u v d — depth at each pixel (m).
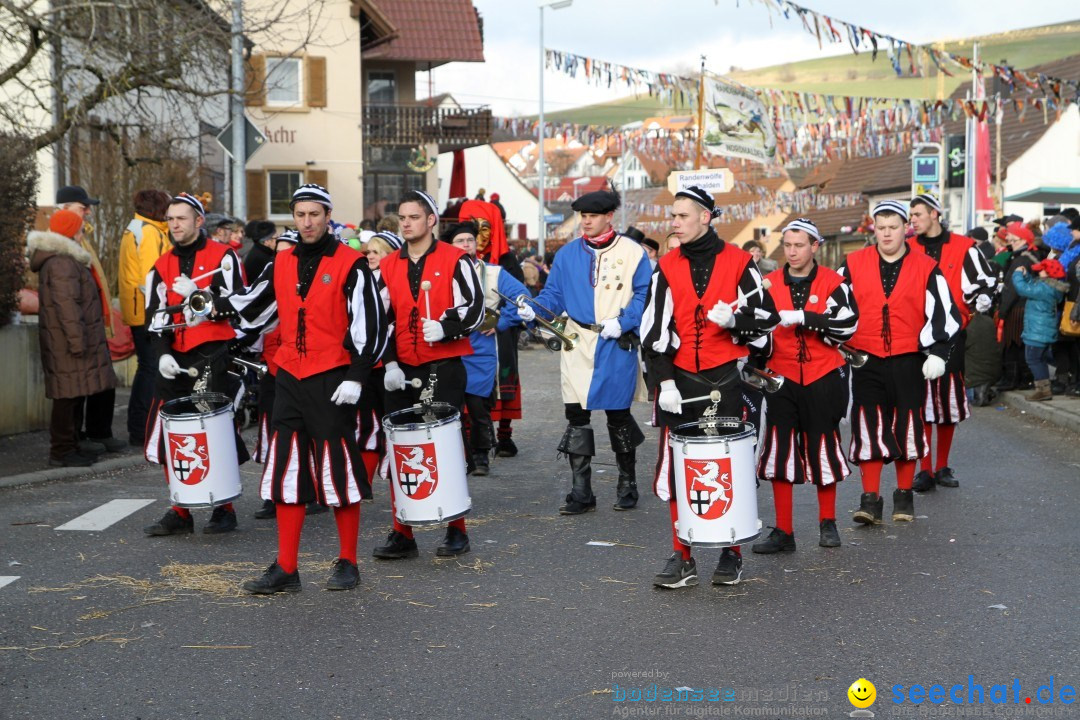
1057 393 14.42
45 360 10.03
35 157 11.86
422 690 4.86
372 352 6.36
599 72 20.38
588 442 8.45
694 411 6.37
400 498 6.76
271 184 32.75
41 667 5.18
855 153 26.17
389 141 34.94
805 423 7.25
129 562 7.02
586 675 5.01
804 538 7.59
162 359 7.68
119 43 12.59
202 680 5.00
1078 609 5.85
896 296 7.97
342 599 6.23
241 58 15.73
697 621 5.76
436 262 7.05
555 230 68.31
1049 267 13.36
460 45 35.97
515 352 10.94
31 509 8.52
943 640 5.40
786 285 7.34
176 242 7.89
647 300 6.49
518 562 7.01
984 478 9.64
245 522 8.21
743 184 38.38
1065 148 44.59
